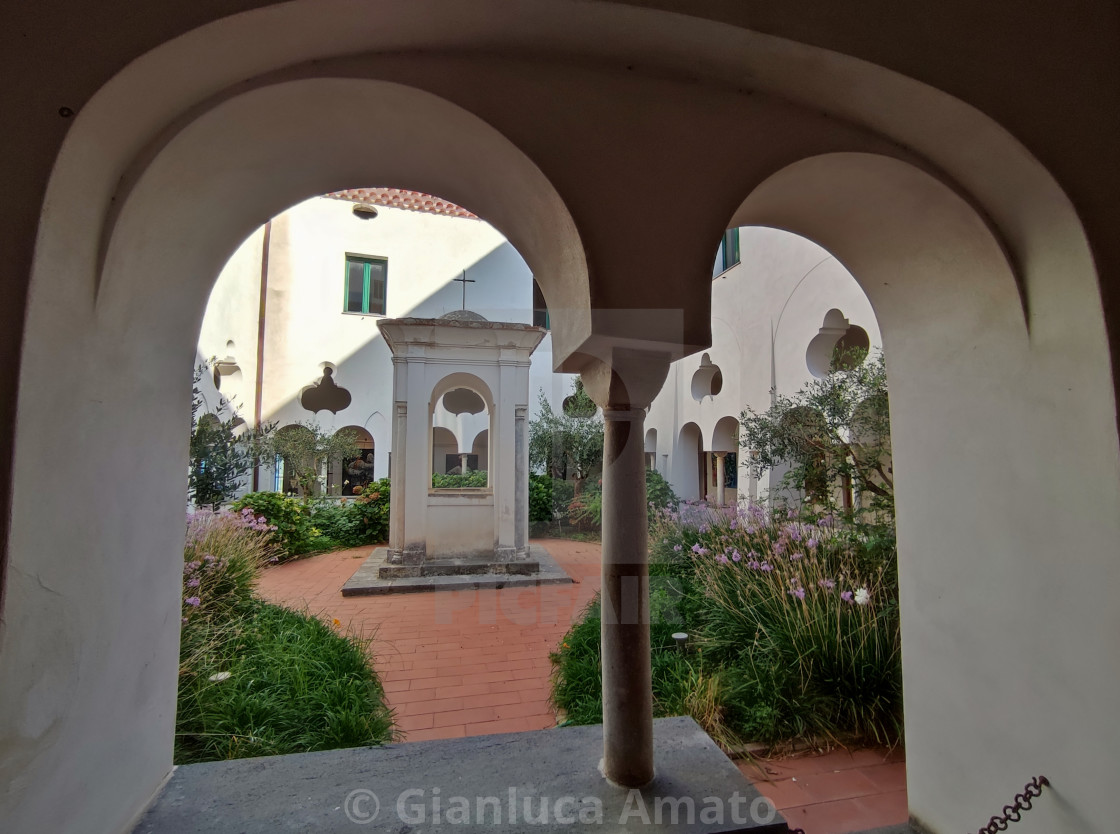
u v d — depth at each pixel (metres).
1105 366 1.59
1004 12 1.64
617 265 1.64
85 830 1.50
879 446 4.21
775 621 3.49
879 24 1.57
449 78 1.58
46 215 1.20
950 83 1.58
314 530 9.05
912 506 2.30
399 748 2.30
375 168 2.07
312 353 11.27
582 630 3.53
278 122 1.69
